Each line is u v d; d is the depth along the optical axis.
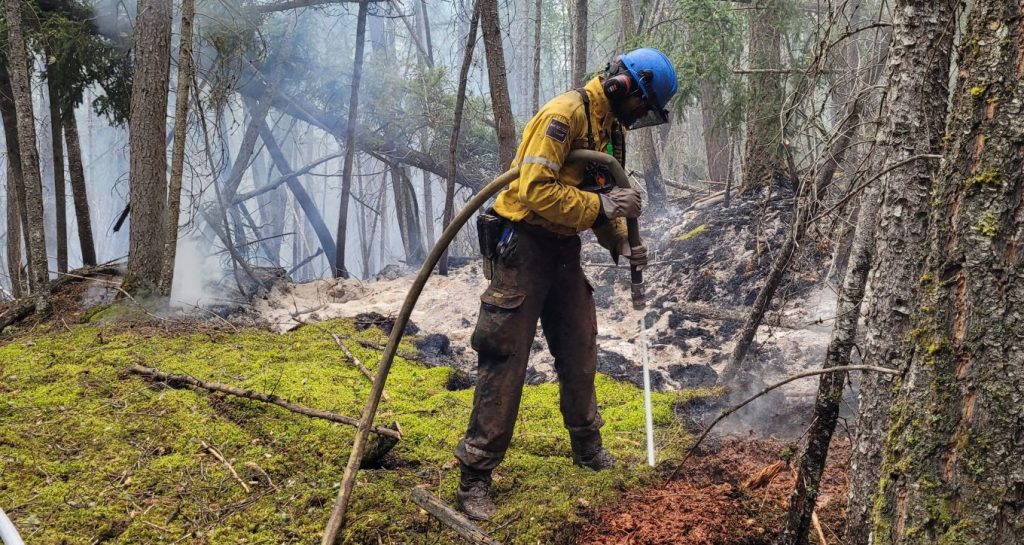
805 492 2.60
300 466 3.41
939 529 1.76
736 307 6.02
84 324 5.74
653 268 6.96
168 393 4.03
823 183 4.21
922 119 2.49
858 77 3.20
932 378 1.79
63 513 2.94
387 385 4.48
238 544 2.86
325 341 5.28
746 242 6.58
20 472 3.18
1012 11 1.64
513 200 2.90
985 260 1.68
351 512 3.04
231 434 3.62
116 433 3.58
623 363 5.32
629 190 2.79
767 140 6.89
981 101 1.69
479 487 3.03
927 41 2.48
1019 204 1.65
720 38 7.19
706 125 9.21
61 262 8.11
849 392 4.07
